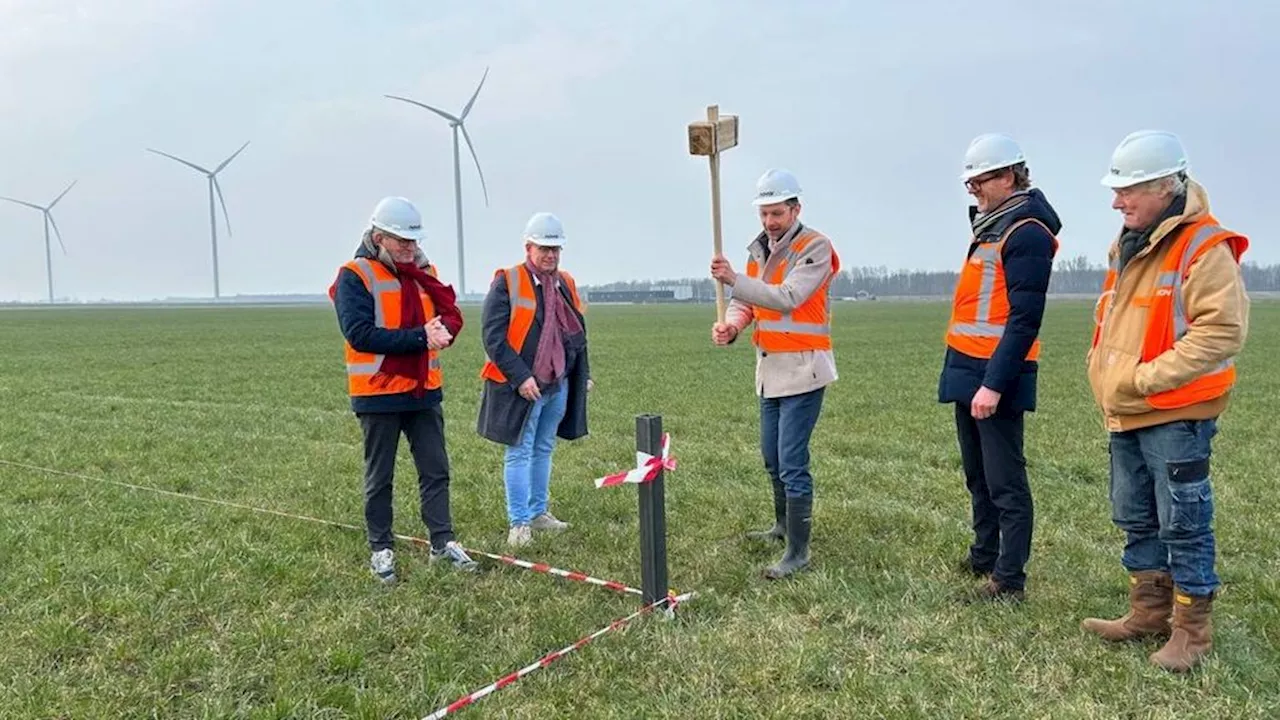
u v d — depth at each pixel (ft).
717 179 15.80
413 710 12.08
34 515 21.61
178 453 30.17
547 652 13.89
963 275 15.46
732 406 44.62
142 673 13.24
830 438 33.17
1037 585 16.20
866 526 20.56
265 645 13.87
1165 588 13.32
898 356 78.48
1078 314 189.67
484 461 28.81
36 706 12.08
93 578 16.92
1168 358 11.65
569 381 21.47
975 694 12.06
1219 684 12.07
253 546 18.94
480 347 91.30
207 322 172.14
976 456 16.46
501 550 19.30
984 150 14.43
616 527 20.97
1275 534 19.44
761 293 16.05
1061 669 12.73
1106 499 23.22
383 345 16.53
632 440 33.06
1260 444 31.40
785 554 17.49
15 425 36.65
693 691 12.34
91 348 92.53
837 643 13.79
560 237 19.84
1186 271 11.69
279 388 53.83
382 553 17.16
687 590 16.43
